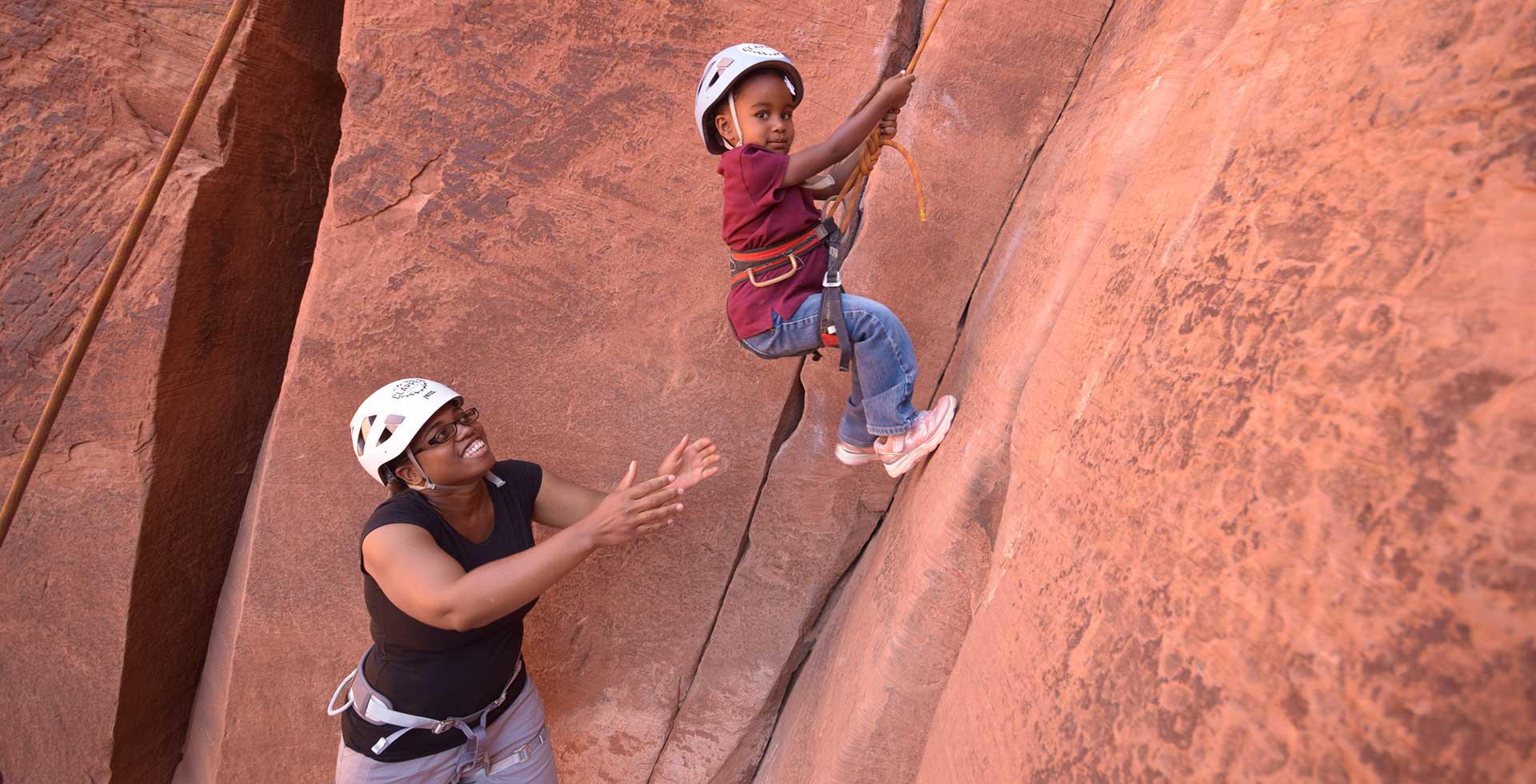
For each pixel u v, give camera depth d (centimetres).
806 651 290
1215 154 105
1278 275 75
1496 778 45
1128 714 74
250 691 278
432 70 240
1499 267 54
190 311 262
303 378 256
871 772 185
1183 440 81
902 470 216
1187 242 97
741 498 273
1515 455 49
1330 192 73
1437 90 65
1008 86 247
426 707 215
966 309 259
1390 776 50
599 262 255
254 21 258
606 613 283
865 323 188
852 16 241
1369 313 63
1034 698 95
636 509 206
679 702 290
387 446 202
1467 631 48
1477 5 64
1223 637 66
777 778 257
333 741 283
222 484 292
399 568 193
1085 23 242
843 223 212
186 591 292
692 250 254
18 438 256
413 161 245
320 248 251
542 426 265
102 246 250
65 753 282
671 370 263
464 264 253
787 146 182
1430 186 62
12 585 266
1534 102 56
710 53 241
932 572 176
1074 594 95
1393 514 55
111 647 274
